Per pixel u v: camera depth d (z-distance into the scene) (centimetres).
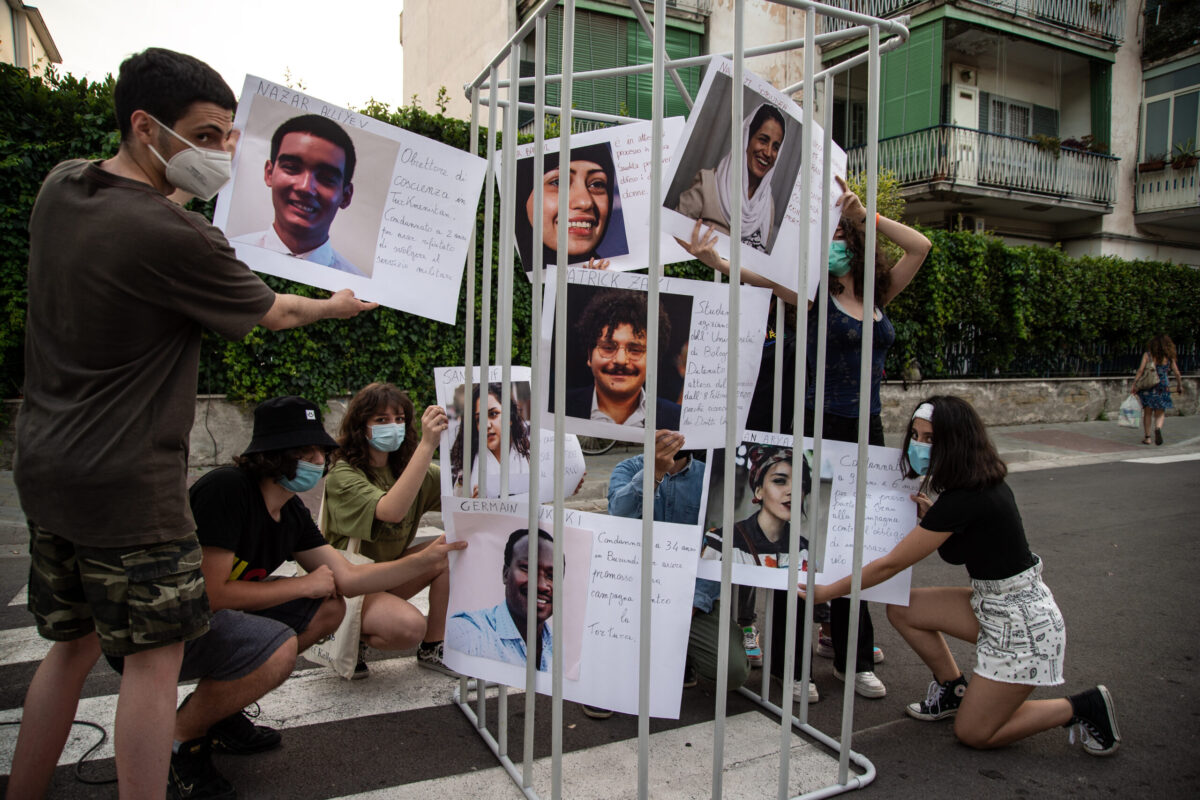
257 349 795
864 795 238
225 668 221
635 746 265
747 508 251
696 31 1332
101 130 727
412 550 330
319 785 237
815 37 211
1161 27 1666
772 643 312
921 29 1470
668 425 214
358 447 308
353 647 304
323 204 218
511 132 230
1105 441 1210
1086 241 1739
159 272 173
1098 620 414
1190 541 593
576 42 1260
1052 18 1532
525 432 273
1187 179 1634
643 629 192
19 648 351
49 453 173
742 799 231
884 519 269
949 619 283
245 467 243
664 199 199
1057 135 1730
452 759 254
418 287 232
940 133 1465
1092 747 265
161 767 183
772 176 218
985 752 268
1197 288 1598
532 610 217
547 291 203
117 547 175
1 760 246
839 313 293
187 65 181
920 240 288
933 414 261
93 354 174
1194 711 305
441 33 1625
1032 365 1419
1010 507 258
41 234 177
